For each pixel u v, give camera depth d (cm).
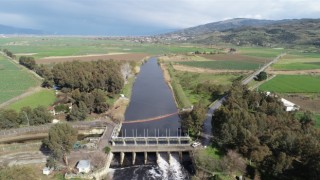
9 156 13000
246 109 15912
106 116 18250
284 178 11012
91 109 18488
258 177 11462
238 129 12950
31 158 12825
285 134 11944
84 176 11925
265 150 11588
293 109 17738
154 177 12850
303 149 11106
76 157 13150
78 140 15175
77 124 16812
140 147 14150
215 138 13850
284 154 10875
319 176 10262
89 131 16462
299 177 10881
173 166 13825
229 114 13762
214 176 11750
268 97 17538
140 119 18575
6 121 16075
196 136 15250
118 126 16650
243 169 11919
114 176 12875
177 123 17912
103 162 12938
